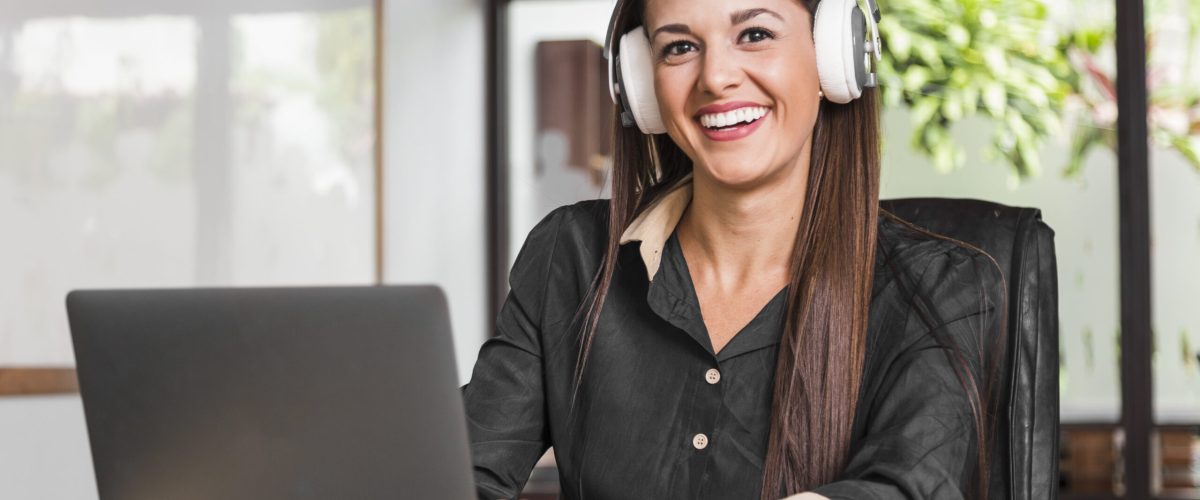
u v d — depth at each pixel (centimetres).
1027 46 438
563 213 148
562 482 137
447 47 473
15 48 279
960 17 441
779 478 122
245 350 100
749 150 125
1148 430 427
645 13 131
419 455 97
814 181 130
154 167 323
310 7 391
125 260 311
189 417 101
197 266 338
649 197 140
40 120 286
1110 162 432
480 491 132
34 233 283
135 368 103
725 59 124
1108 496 430
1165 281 428
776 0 124
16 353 278
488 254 504
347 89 410
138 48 318
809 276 126
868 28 130
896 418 119
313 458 99
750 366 127
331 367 98
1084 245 434
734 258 132
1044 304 140
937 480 113
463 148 484
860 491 109
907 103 443
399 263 438
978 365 124
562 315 142
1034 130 436
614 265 137
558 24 498
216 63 348
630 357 133
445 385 97
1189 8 427
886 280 127
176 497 103
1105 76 433
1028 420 136
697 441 127
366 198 420
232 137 354
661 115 131
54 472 287
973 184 439
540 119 499
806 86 126
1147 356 427
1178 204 428
